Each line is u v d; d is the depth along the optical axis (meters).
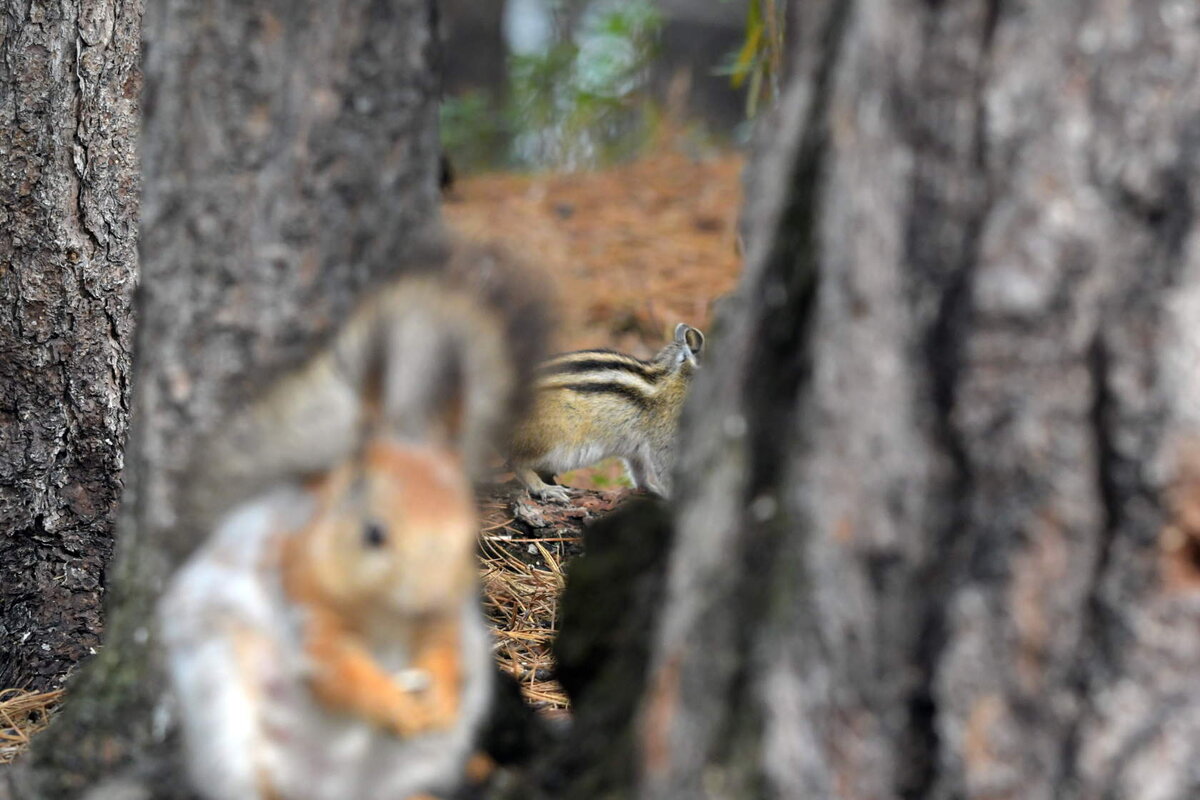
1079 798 4.94
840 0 5.16
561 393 13.03
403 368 5.61
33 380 9.88
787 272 5.23
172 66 6.66
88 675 7.01
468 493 5.66
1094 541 4.92
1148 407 4.82
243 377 6.75
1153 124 4.81
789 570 5.06
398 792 5.79
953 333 4.99
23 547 9.92
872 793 5.08
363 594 5.07
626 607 6.53
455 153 25.67
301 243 6.69
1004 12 4.89
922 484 5.04
